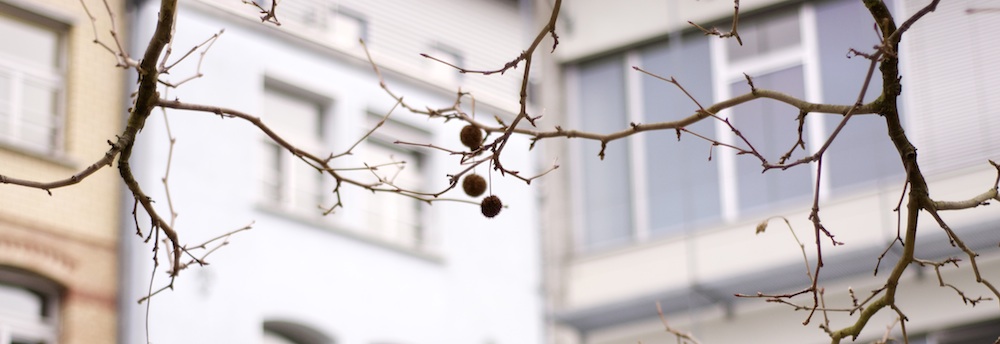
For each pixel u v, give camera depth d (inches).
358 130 855.1
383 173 858.8
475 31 896.3
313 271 813.2
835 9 807.7
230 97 815.7
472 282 868.6
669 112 831.7
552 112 866.1
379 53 871.1
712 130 818.8
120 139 239.9
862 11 799.1
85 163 750.5
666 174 821.9
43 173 736.3
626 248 819.4
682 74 834.2
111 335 732.7
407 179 868.0
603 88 856.3
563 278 834.8
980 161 745.0
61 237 731.4
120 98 773.3
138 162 770.2
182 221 774.5
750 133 808.3
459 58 892.0
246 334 778.8
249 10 837.2
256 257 794.8
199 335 759.7
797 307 245.4
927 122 761.6
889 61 220.8
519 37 900.0
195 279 767.1
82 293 729.6
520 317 867.4
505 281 874.1
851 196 776.9
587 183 847.1
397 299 839.7
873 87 789.2
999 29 756.0
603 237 831.7
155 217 249.0
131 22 783.1
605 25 864.3
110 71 773.3
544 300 852.6
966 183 746.2
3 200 721.0
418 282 850.8
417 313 844.6
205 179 791.1
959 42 764.0
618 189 835.4
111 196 757.3
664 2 847.7
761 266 780.6
